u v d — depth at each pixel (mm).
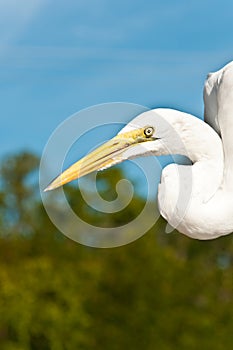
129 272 19391
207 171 4285
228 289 20531
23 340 19422
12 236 24172
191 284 19688
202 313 19484
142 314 19172
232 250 24719
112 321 19547
